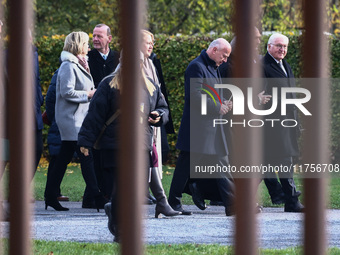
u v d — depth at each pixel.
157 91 19.45
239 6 5.79
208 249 16.66
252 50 5.82
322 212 5.91
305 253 5.93
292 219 23.41
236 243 5.90
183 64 47.19
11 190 5.93
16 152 5.92
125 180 5.98
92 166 25.64
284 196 26.14
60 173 25.84
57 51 47.75
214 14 81.00
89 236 19.41
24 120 5.93
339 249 16.86
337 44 46.00
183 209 25.36
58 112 25.53
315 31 5.77
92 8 76.12
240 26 5.81
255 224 5.92
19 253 5.95
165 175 40.09
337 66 46.03
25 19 5.89
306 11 5.79
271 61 24.67
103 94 17.97
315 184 5.90
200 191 24.44
